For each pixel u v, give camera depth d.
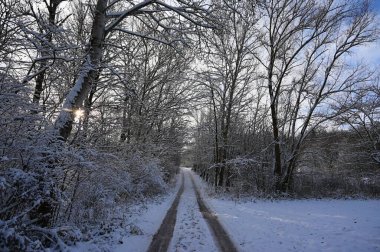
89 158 8.64
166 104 22.83
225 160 28.08
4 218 5.70
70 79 9.34
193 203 18.80
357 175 32.78
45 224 6.52
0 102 5.39
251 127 32.56
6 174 5.48
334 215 14.91
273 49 24.50
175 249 7.56
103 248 6.91
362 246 8.30
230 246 8.07
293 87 25.70
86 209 9.50
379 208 18.81
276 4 23.34
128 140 17.17
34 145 6.05
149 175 19.47
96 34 8.07
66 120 7.14
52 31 6.54
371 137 31.38
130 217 11.35
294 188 27.09
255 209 16.39
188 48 9.18
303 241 8.88
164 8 8.37
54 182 6.11
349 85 25.22
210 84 25.45
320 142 30.55
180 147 31.77
